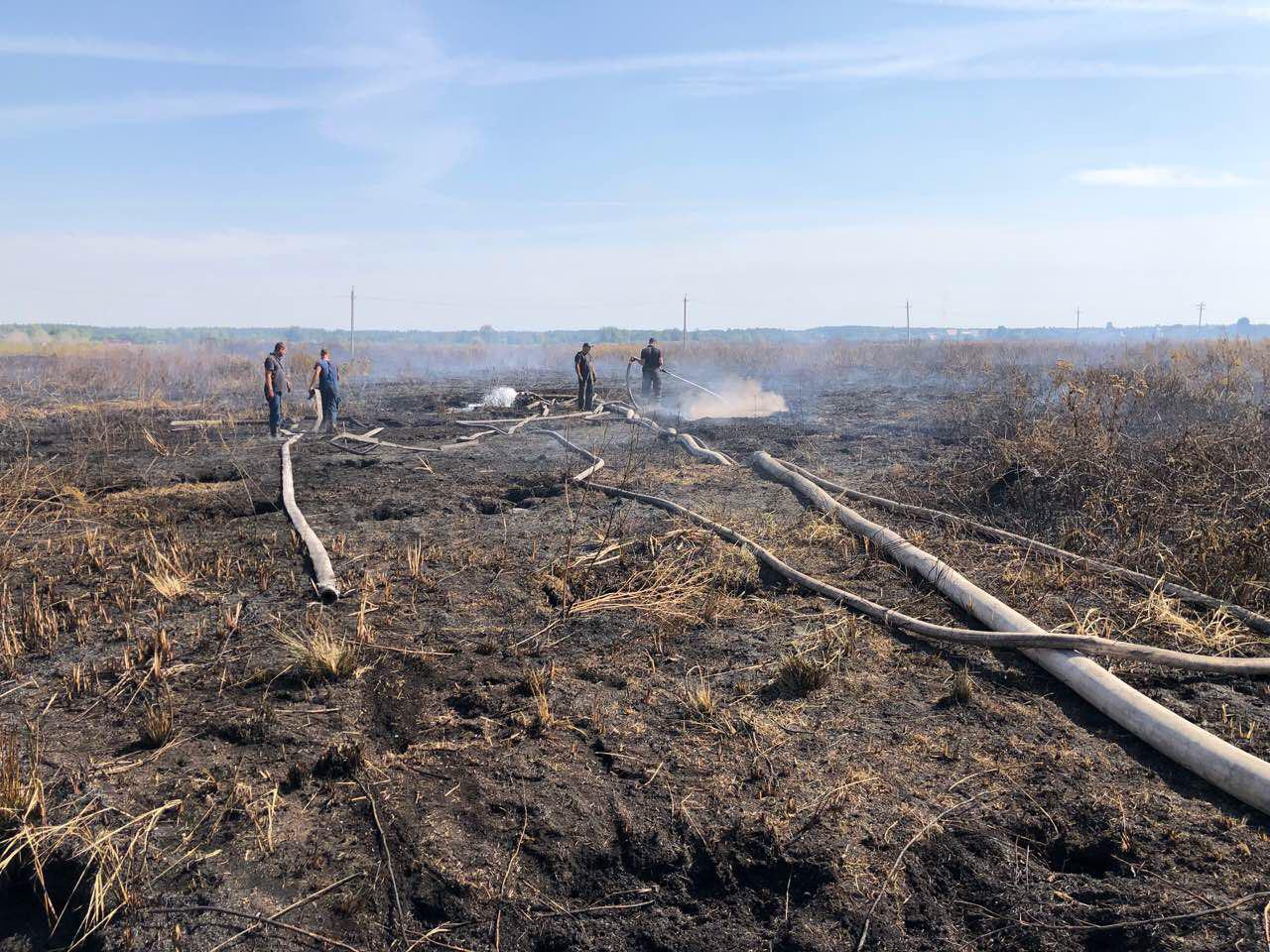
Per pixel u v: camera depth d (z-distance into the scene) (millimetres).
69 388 25469
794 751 4215
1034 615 5895
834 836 3549
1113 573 6555
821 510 8859
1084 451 9320
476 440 15023
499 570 7023
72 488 9789
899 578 6770
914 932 3102
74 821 3543
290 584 6629
